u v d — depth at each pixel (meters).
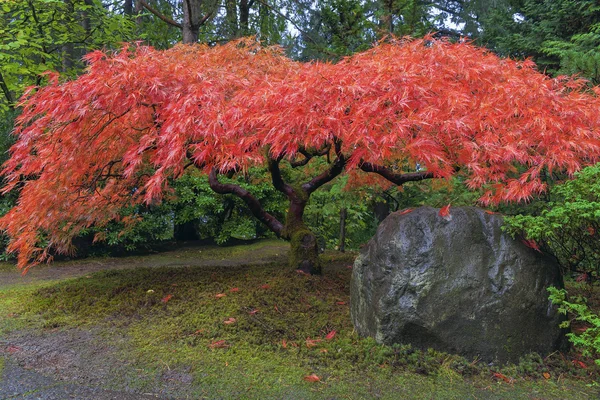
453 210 2.87
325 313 3.45
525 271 2.72
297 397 2.29
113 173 4.17
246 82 3.31
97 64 3.04
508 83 3.06
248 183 8.40
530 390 2.38
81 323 3.32
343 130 2.60
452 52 3.15
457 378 2.48
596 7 6.47
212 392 2.34
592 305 3.57
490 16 9.75
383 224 3.04
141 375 2.51
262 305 3.52
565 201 2.73
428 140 2.62
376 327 2.85
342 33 7.88
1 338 3.08
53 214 3.72
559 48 6.25
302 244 4.55
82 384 2.43
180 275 4.62
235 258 7.40
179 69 3.18
